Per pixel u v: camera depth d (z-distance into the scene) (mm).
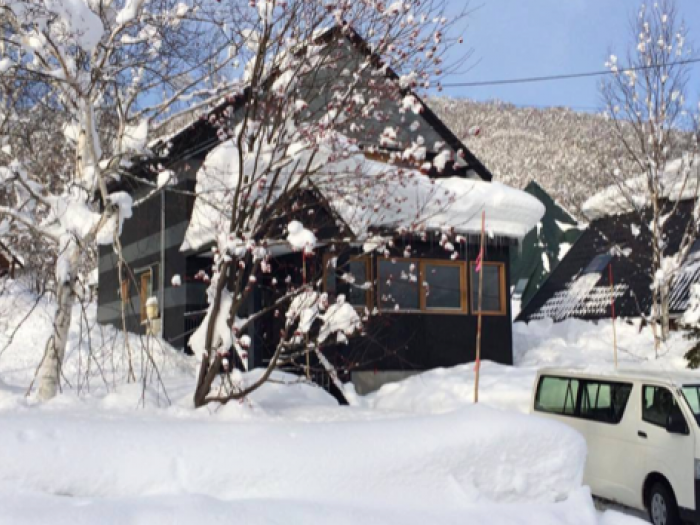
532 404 11125
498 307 17656
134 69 9016
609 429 9570
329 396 10461
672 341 20125
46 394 7672
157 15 8289
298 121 8336
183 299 16922
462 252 17188
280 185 8930
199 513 4543
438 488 5371
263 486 5086
